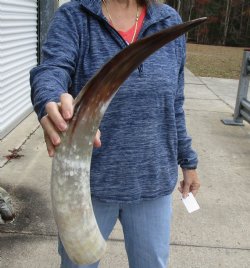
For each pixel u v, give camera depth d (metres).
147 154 1.74
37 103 1.26
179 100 1.96
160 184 1.80
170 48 1.78
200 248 3.34
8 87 5.78
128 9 1.72
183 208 3.90
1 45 5.43
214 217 3.81
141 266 1.92
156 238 1.87
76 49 1.61
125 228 1.90
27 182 4.24
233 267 3.15
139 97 1.67
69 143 1.13
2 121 5.55
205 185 4.46
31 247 3.21
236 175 4.81
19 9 6.07
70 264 1.87
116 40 1.65
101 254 1.22
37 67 1.46
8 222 3.50
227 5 36.03
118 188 1.74
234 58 21.62
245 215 3.90
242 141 6.14
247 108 6.61
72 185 1.14
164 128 1.79
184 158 2.05
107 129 1.68
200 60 19.08
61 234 1.17
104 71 1.07
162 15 1.76
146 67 1.68
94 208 1.78
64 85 1.39
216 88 10.67
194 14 36.72
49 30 1.63
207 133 6.38
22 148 5.22
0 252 3.13
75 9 1.64
